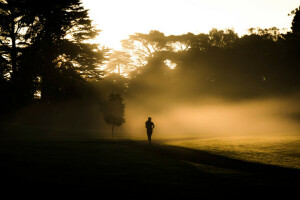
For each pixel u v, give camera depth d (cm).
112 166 1545
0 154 1916
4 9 4666
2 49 4703
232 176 1348
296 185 1190
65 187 1087
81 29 5122
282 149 2486
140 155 2075
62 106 5516
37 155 1909
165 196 995
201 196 1002
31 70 4759
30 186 1090
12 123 4922
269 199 985
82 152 2155
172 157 2062
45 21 4806
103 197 974
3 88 4641
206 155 2212
